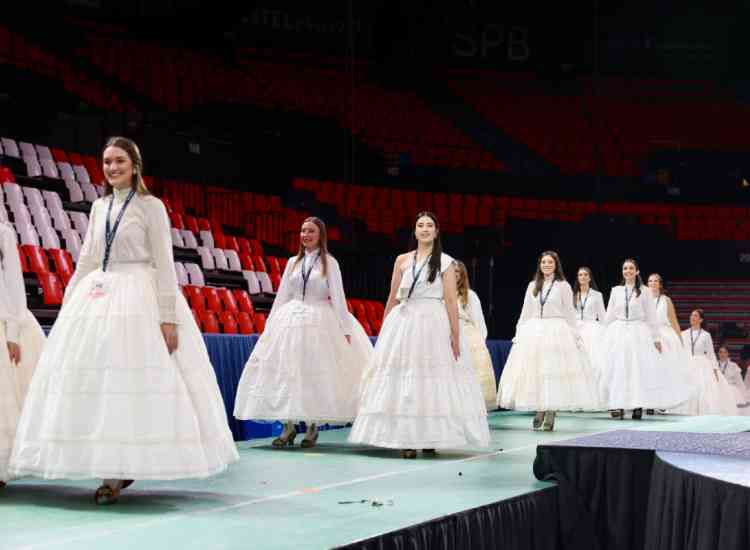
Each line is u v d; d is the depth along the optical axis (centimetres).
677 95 2362
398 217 1791
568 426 823
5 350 390
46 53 1548
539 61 2381
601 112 2288
